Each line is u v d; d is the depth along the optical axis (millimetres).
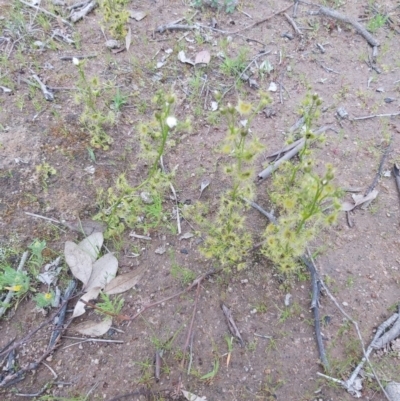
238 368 487
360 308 529
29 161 636
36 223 581
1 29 812
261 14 876
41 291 529
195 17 859
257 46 817
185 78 757
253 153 464
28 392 468
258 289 537
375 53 812
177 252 564
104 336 501
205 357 492
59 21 832
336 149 676
